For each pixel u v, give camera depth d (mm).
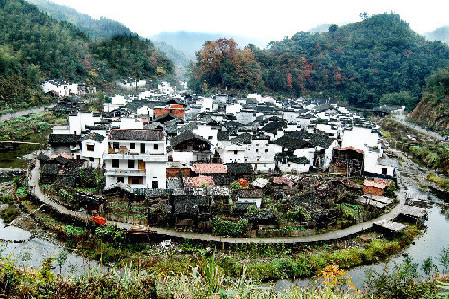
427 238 51219
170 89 186750
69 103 128375
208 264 17922
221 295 15672
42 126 104188
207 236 44812
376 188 63688
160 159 52812
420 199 64688
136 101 116938
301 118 108812
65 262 38031
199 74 186500
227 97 144250
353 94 190250
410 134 123875
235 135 85375
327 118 113875
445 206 65562
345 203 59906
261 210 48438
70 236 43906
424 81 180000
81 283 17609
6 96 122312
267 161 74062
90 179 56938
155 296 17141
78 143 70375
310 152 79062
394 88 184750
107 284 17500
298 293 17922
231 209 48781
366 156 74125
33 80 142250
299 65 199875
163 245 42625
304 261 40656
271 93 186125
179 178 59125
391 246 46656
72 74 169375
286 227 47438
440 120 127188
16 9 184500
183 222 45750
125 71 194500
